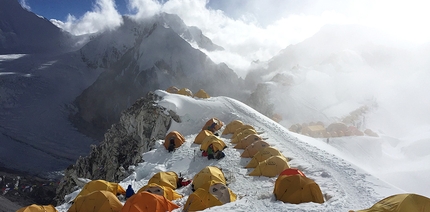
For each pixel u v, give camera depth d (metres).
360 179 16.89
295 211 11.61
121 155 37.47
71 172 41.06
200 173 18.14
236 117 37.28
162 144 30.19
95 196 14.78
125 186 20.61
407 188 29.39
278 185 14.52
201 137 29.61
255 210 11.97
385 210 9.90
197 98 44.34
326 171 18.14
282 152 23.59
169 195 16.33
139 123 38.22
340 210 11.73
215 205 13.70
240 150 26.06
